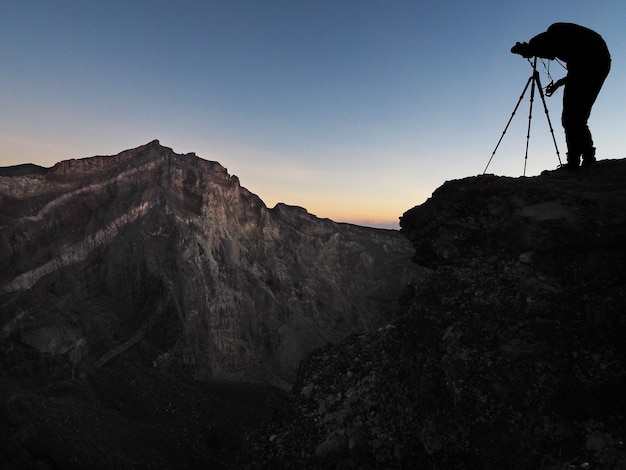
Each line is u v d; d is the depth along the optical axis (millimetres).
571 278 6379
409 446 6598
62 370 25469
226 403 27156
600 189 7117
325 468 7496
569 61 7316
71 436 18531
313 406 9539
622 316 5602
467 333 6480
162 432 21625
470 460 5539
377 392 8180
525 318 6223
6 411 18484
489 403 5664
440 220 8586
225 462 18547
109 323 31984
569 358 5594
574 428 5004
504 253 7438
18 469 16094
